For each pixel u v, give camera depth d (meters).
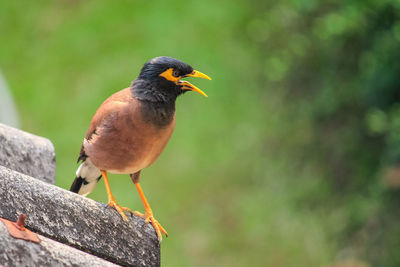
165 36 20.27
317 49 13.16
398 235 11.76
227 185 16.39
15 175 3.74
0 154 4.65
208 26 20.28
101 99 18.59
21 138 4.84
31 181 3.81
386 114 11.71
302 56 13.33
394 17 11.66
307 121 13.90
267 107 15.62
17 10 21.77
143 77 5.24
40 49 20.52
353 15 11.58
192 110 18.59
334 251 13.16
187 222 15.96
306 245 13.88
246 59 18.39
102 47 20.28
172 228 15.85
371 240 12.07
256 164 15.68
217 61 19.25
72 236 3.83
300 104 13.90
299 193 13.77
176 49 19.78
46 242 3.44
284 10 13.62
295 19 13.56
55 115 18.38
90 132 5.29
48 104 18.64
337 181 13.27
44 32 21.06
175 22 20.70
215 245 15.29
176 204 16.36
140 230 4.43
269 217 14.89
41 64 20.02
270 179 14.74
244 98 17.73
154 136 5.15
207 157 17.23
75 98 18.81
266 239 14.70
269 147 14.90
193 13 20.86
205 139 17.62
